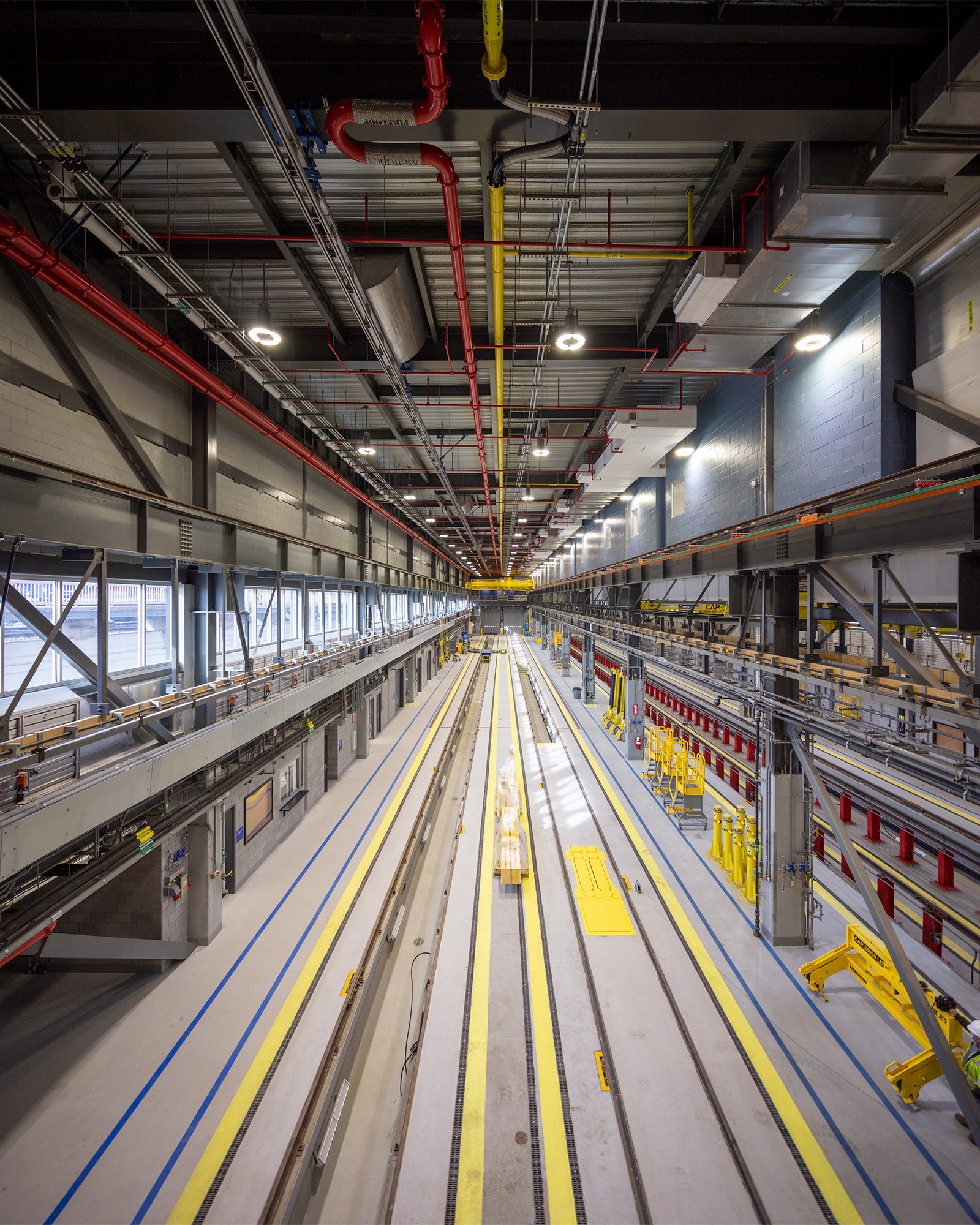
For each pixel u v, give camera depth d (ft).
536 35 13.26
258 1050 20.43
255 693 29.91
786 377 24.30
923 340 17.35
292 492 41.16
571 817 43.14
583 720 76.38
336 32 13.37
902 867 31.55
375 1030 23.62
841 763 45.73
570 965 25.80
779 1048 20.84
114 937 23.63
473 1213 15.55
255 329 19.67
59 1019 21.91
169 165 17.61
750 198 18.16
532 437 43.27
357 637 58.13
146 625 28.25
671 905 30.37
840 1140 17.37
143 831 21.24
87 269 21.52
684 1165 16.70
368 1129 19.29
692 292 18.47
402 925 31.58
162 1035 21.13
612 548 60.80
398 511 75.46
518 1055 20.76
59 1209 15.24
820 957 23.86
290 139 13.01
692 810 41.39
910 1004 20.47
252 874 33.65
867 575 20.12
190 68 13.44
